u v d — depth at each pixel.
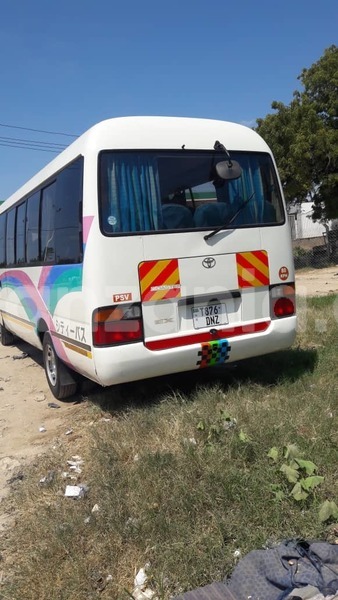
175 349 4.49
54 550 2.98
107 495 3.37
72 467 4.06
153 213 4.46
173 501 3.17
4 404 6.23
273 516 2.93
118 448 4.03
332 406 4.35
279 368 5.59
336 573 2.48
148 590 2.64
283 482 3.20
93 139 4.41
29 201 6.58
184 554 2.74
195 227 4.61
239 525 2.89
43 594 2.70
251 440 3.69
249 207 4.89
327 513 2.84
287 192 21.45
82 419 5.15
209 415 4.30
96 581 2.74
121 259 4.31
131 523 3.04
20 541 3.21
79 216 4.56
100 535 3.04
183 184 4.63
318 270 20.02
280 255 5.00
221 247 4.68
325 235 22.72
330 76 21.17
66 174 4.98
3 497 3.87
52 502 3.57
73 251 4.75
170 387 5.33
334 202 21.22
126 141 4.47
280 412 4.23
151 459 3.61
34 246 6.35
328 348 6.13
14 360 8.79
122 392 5.43
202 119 4.94
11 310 8.22
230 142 4.92
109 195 4.34
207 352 4.62
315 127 20.41
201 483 3.27
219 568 2.67
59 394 5.86
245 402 4.55
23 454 4.62
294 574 2.48
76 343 4.77
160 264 4.43
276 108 21.41
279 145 21.14
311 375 5.25
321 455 3.46
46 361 6.22
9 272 8.05
